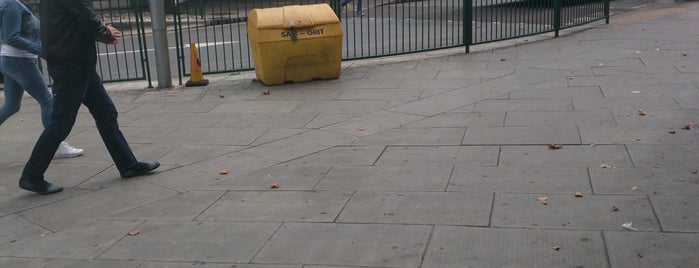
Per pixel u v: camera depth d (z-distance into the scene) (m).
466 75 9.39
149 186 5.70
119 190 5.65
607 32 12.81
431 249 4.14
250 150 6.55
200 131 7.37
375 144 6.44
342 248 4.24
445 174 5.47
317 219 4.73
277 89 9.25
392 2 20.84
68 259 4.35
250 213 4.93
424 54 11.48
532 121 6.81
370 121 7.29
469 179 5.32
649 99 7.36
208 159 6.35
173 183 5.74
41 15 5.37
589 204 4.67
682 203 4.57
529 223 4.43
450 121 7.05
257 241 4.43
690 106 6.98
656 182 4.98
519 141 6.20
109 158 6.60
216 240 4.50
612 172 5.24
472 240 4.23
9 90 6.56
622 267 3.78
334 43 9.39
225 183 5.64
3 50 6.31
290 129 7.20
